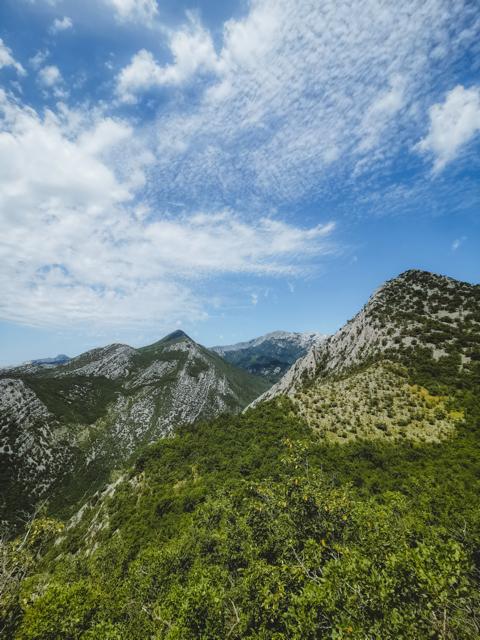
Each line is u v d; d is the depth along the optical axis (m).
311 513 18.80
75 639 18.98
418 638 8.58
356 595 9.86
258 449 56.38
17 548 18.55
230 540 26.75
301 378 116.56
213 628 15.00
